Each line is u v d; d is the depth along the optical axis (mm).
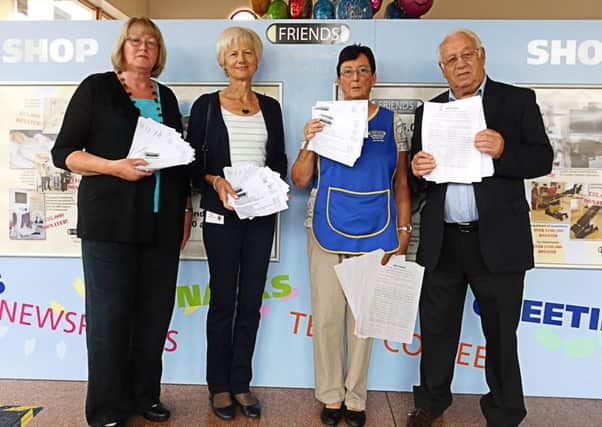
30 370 2381
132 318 1911
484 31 2207
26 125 2311
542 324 2260
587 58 2189
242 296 2008
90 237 1717
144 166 1693
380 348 2311
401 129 1973
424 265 1838
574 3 5012
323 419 1987
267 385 2348
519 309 1806
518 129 1758
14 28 2289
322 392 2000
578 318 2244
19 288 2359
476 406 2168
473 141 1729
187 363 2354
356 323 1935
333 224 1903
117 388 1819
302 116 2268
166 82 2277
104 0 4414
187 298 2330
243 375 2041
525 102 1763
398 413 2092
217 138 1914
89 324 1790
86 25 2277
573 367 2262
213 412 2064
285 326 2324
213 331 1997
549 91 2207
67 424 1944
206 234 1953
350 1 2252
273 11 2342
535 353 2270
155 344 1917
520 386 1821
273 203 1869
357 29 2230
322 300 1960
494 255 1717
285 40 2242
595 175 2211
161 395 2229
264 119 1993
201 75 2275
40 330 2367
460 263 1831
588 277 2234
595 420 2043
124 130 1729
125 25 1814
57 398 2176
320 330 1974
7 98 2307
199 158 1920
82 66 2293
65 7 4012
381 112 1953
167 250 1867
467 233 1797
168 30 2260
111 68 2293
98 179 1726
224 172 1854
